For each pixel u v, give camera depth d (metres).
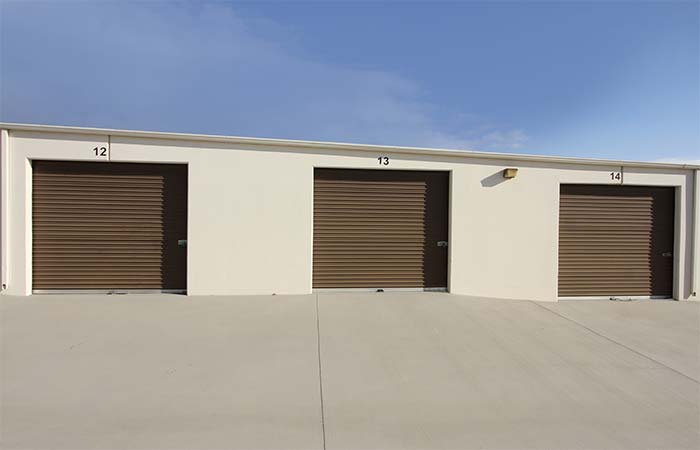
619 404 3.40
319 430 2.81
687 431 2.97
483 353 4.50
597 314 6.58
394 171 7.30
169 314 5.60
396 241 7.30
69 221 6.59
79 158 6.40
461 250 7.29
